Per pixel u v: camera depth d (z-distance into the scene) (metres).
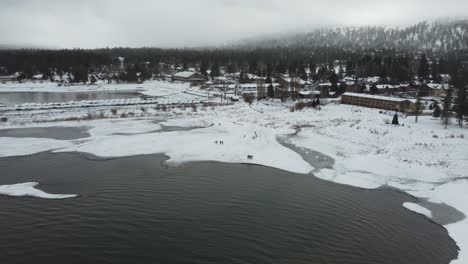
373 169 57.06
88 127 86.62
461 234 36.34
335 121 92.38
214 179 51.47
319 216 39.72
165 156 62.84
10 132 80.38
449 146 65.38
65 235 33.97
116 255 30.61
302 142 73.94
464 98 80.56
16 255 30.41
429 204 44.38
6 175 51.88
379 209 42.28
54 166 56.31
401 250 32.84
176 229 35.56
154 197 44.00
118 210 39.88
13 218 37.56
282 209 41.34
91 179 50.44
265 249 32.06
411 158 61.09
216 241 33.31
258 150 66.88
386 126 82.38
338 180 52.38
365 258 31.20
